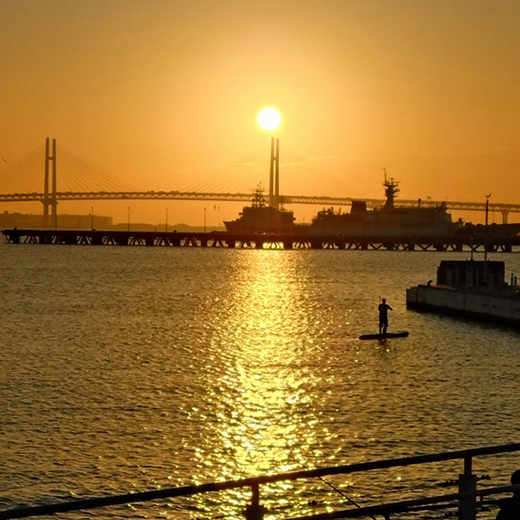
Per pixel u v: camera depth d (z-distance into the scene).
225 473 55.03
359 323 150.12
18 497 49.44
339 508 48.22
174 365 98.00
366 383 86.88
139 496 18.33
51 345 113.88
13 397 76.69
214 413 71.94
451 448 60.41
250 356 106.81
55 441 61.44
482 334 130.00
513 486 21.64
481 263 181.50
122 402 75.56
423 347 115.31
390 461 20.34
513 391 82.06
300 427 67.00
